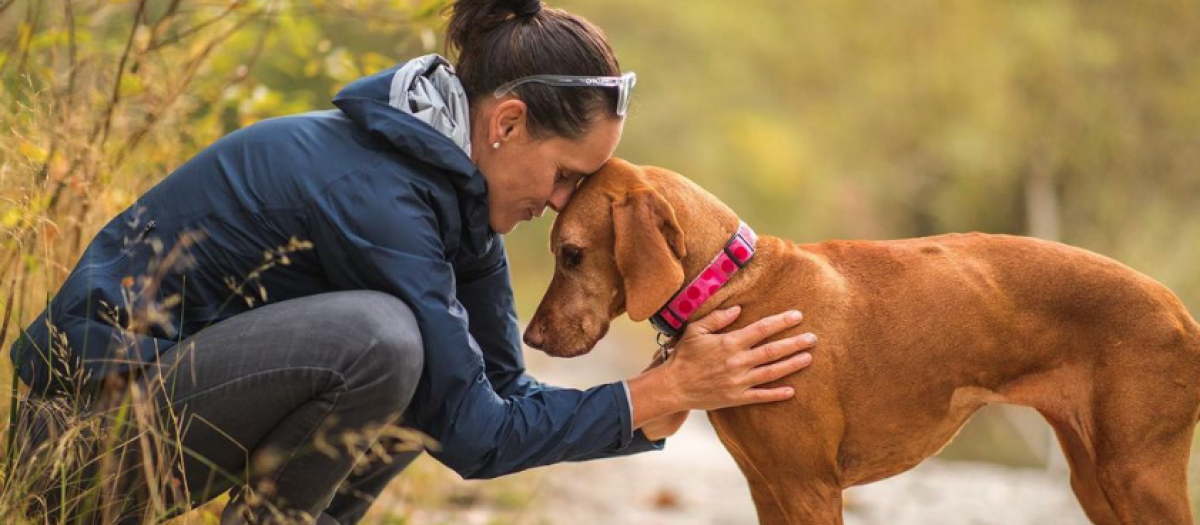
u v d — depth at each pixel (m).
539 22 3.62
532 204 3.73
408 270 3.41
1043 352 3.82
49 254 4.07
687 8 21.23
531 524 5.82
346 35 6.62
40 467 3.29
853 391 3.81
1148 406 3.66
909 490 7.15
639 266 3.76
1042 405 3.87
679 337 4.01
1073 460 4.03
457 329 3.47
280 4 5.14
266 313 3.37
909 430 3.88
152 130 4.88
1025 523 6.43
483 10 3.65
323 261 3.48
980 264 3.90
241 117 5.18
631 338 14.87
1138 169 14.25
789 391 3.72
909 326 3.82
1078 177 14.86
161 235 3.52
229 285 3.44
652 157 21.34
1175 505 3.65
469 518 5.64
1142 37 14.16
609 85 3.59
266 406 3.33
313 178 3.46
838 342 3.80
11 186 4.17
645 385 3.68
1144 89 14.20
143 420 3.11
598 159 3.71
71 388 3.39
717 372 3.67
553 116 3.57
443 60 3.67
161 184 3.62
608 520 6.16
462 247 3.74
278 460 3.39
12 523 3.23
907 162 18.05
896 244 4.02
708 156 20.94
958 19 16.44
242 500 3.43
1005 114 15.18
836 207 19.52
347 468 3.46
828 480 3.81
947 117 16.78
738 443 3.89
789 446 3.76
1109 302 3.75
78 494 3.34
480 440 3.49
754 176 20.52
